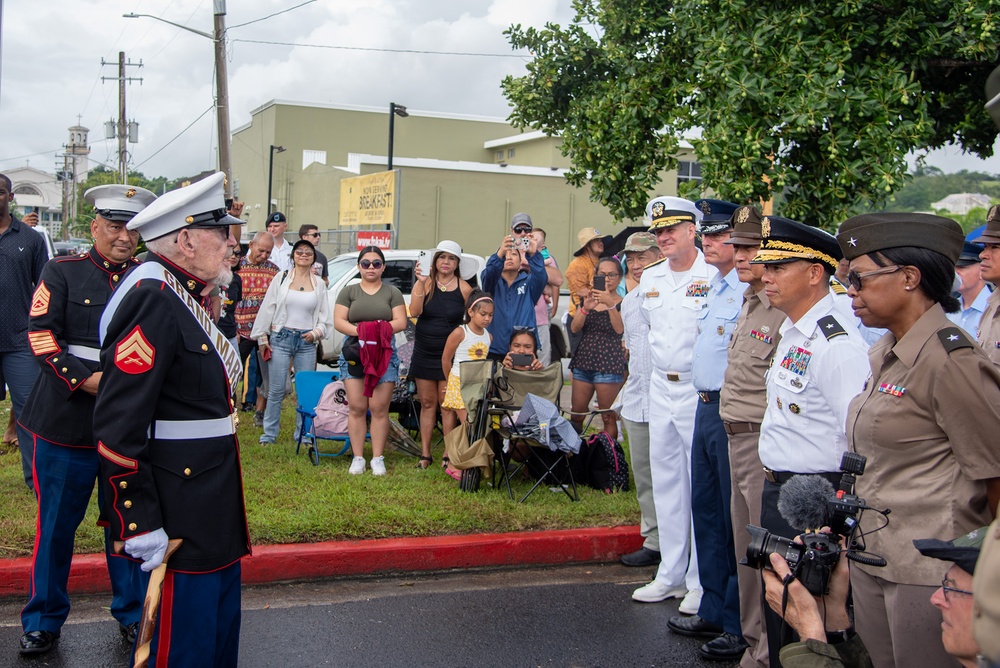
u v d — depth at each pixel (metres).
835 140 7.62
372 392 7.32
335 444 8.48
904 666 2.94
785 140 7.78
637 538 6.20
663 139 9.87
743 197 7.73
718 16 8.06
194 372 3.37
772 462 3.79
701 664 4.60
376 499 6.50
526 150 38.25
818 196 7.90
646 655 4.69
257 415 9.32
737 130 7.75
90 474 4.48
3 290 6.04
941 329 2.93
